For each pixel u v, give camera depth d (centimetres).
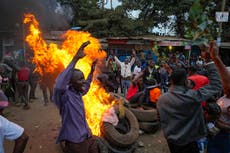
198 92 352
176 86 367
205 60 368
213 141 416
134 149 615
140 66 1159
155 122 733
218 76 356
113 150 586
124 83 1209
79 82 393
